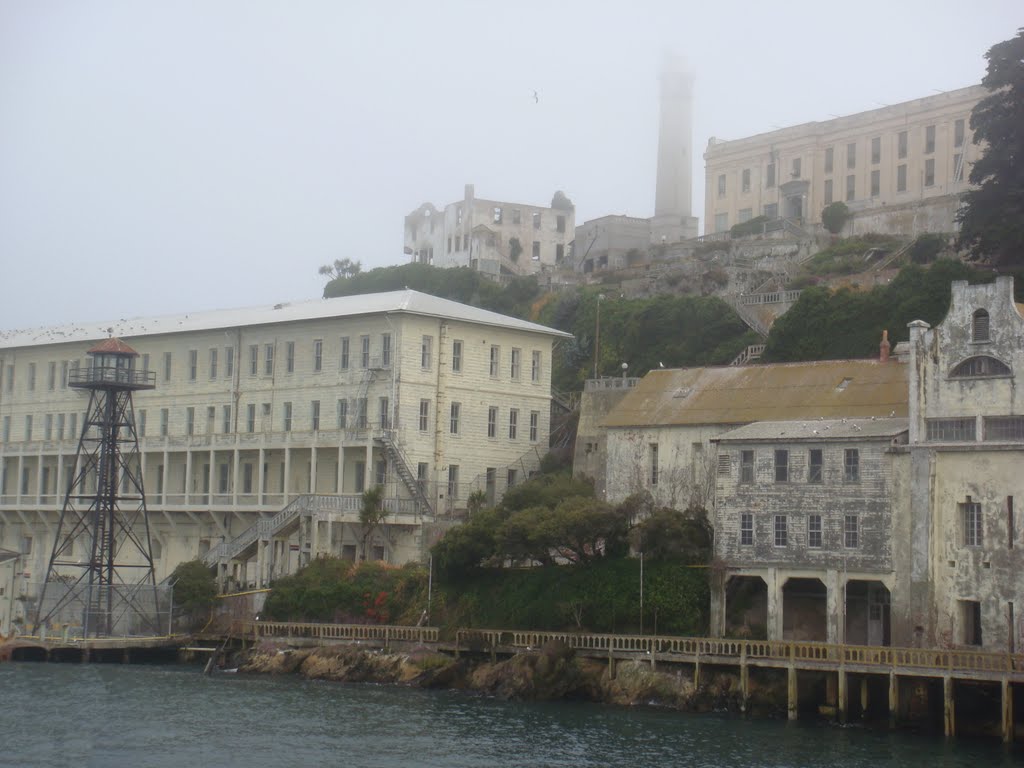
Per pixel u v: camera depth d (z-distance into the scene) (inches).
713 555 3420.3
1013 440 3088.1
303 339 4660.4
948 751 2721.5
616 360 5059.1
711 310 4884.4
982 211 4247.0
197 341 4938.5
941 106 5541.3
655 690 3238.2
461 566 3750.0
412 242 7460.6
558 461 4591.5
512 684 3358.8
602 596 3481.8
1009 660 2787.9
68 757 2696.9
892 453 3198.8
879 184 5753.0
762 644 3112.7
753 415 3668.8
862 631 3299.7
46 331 5423.2
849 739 2839.6
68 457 5177.2
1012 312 3120.1
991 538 3046.3
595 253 6565.0
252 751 2758.4
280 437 4520.2
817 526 3282.5
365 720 3058.6
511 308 5890.8
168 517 4766.2
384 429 4340.6
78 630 4040.4
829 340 4306.1
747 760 2650.1
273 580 4121.6
